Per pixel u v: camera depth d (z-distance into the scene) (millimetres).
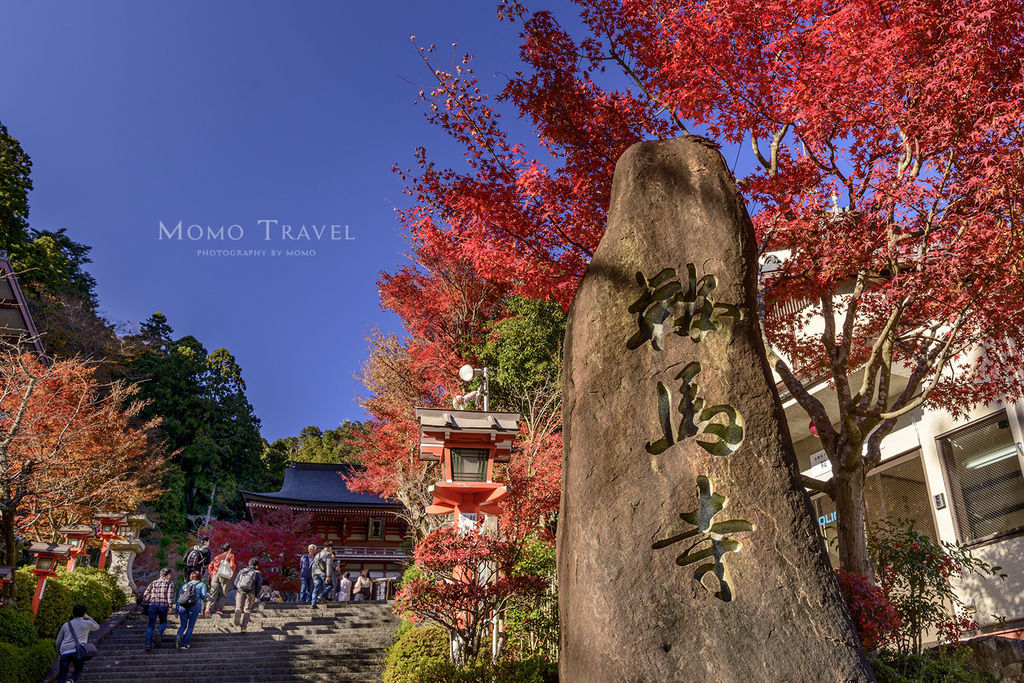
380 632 13430
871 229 6758
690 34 7676
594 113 7934
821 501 13250
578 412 4508
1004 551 9281
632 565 4004
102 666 11195
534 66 8078
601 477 4266
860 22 6723
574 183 7633
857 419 8070
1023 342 7355
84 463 13594
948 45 6125
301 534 33875
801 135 7469
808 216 6598
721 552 4023
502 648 9117
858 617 6367
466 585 8578
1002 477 9523
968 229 6285
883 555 7746
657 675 3707
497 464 11477
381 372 17797
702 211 4820
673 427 4336
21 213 30734
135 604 15727
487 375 15148
